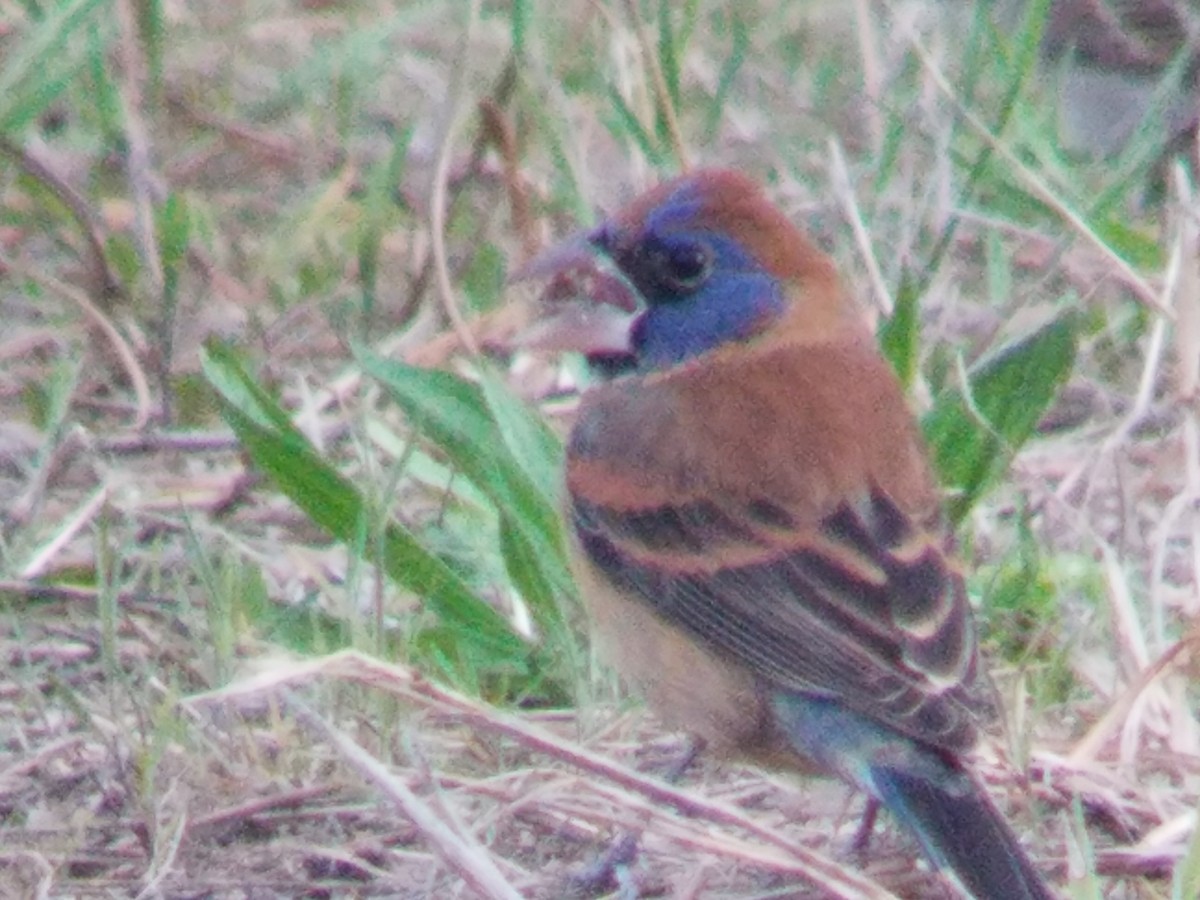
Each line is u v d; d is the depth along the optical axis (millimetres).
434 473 12172
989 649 11211
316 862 9648
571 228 14352
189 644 11039
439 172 12328
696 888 9211
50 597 11586
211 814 9781
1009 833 8789
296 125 15875
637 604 9922
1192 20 15328
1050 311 12766
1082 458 12461
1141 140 14180
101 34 15008
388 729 10125
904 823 8938
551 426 11852
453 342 13367
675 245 10344
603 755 10375
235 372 11891
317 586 11602
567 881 9539
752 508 9711
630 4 13281
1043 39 15656
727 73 14641
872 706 9102
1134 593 11422
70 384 12836
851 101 15656
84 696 10805
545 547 11133
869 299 13203
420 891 9469
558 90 14344
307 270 14312
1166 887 9430
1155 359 12047
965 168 14258
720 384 10109
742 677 9656
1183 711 10211
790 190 14531
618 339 10414
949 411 11594
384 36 15656
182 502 11344
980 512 12008
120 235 14242
